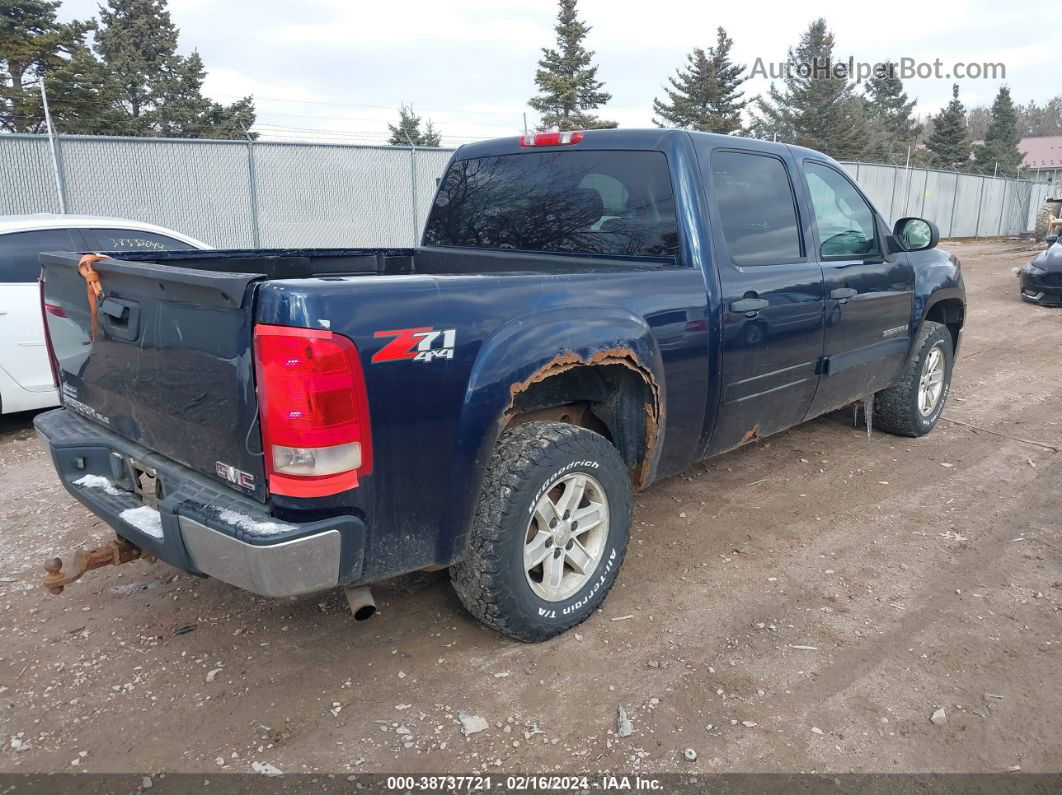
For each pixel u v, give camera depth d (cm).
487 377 261
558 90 3844
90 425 319
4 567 373
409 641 309
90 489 297
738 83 4550
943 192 3180
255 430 229
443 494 260
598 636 312
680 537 405
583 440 297
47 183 1310
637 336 309
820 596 345
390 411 238
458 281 259
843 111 4819
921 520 427
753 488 473
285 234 1560
